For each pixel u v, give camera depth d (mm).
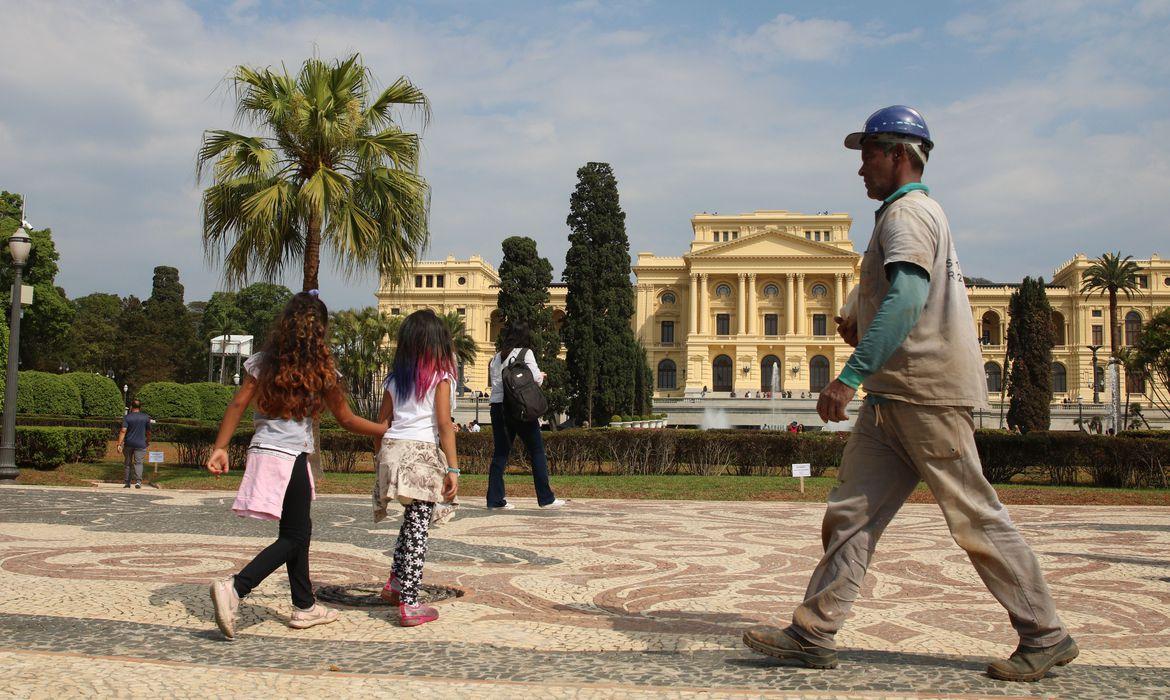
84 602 5414
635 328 92312
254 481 4609
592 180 48688
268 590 5855
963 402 3736
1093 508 14031
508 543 8625
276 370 4668
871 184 4148
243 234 16516
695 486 16531
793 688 3572
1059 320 94438
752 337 86375
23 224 19266
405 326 5148
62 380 37906
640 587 6328
